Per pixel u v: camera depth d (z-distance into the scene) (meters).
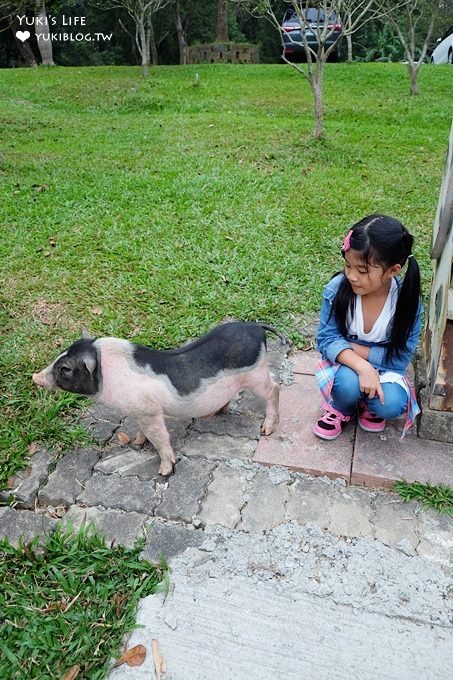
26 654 2.10
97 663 2.07
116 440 3.06
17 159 7.67
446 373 2.81
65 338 3.92
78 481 2.80
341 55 25.12
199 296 4.39
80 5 22.83
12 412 3.25
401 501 2.65
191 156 7.68
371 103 10.84
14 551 2.44
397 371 2.80
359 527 2.53
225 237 5.30
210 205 6.00
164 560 2.40
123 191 6.45
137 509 2.64
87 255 5.04
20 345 3.85
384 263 2.38
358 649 2.09
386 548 2.43
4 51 23.69
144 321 4.10
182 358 2.65
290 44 16.16
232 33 26.62
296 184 6.63
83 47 24.42
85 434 3.08
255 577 2.33
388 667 2.03
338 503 2.65
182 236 5.36
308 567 2.36
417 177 6.95
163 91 12.08
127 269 4.81
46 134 9.10
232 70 14.49
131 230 5.51
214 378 2.67
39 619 2.20
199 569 2.36
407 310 2.60
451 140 2.91
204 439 3.02
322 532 2.50
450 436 2.92
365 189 6.50
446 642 2.11
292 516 2.59
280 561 2.39
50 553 2.46
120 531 2.54
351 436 3.00
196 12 24.84
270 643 2.11
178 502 2.66
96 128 9.48
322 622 2.17
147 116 10.40
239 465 2.85
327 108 10.44
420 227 5.50
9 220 5.74
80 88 12.57
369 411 2.95
